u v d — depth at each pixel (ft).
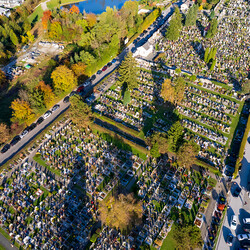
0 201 242.99
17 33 541.34
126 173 261.03
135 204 222.89
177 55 450.30
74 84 375.04
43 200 240.94
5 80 397.80
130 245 205.87
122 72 353.51
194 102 346.95
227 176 255.09
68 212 230.07
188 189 243.60
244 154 278.26
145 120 323.57
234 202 233.55
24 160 281.54
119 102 354.13
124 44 497.46
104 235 213.25
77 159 278.05
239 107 337.72
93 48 438.81
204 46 472.85
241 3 636.48
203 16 592.60
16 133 313.12
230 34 509.76
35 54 477.36
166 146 260.83
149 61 431.43
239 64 417.08
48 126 315.37
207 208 228.63
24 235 216.13
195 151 255.70
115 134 302.86
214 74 398.01
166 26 557.74
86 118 299.79
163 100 351.25
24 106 307.78
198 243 192.95
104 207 228.63
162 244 205.46
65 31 503.20
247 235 204.33
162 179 253.24
